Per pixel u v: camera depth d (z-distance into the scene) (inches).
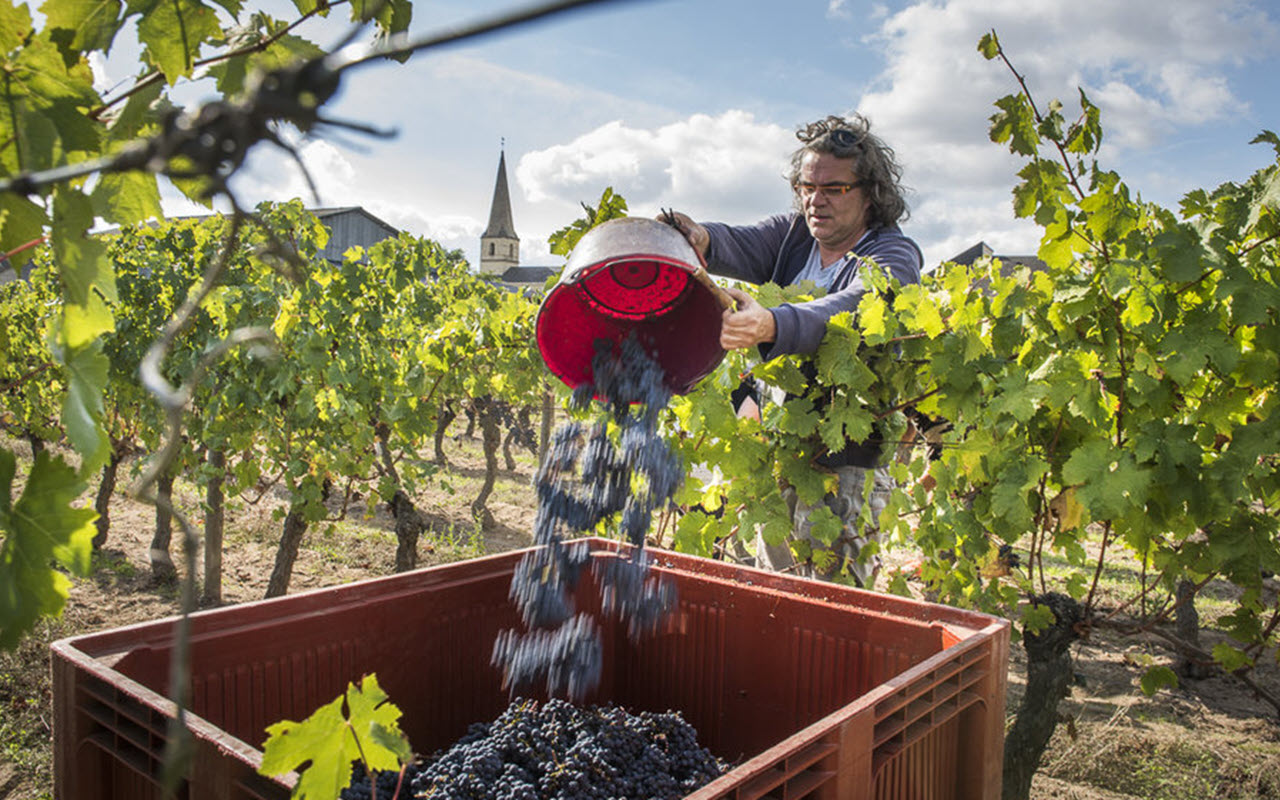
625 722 91.3
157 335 287.1
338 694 87.0
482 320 275.0
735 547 165.8
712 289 92.2
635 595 106.6
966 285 117.0
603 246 87.8
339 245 1755.7
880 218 132.2
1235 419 120.2
